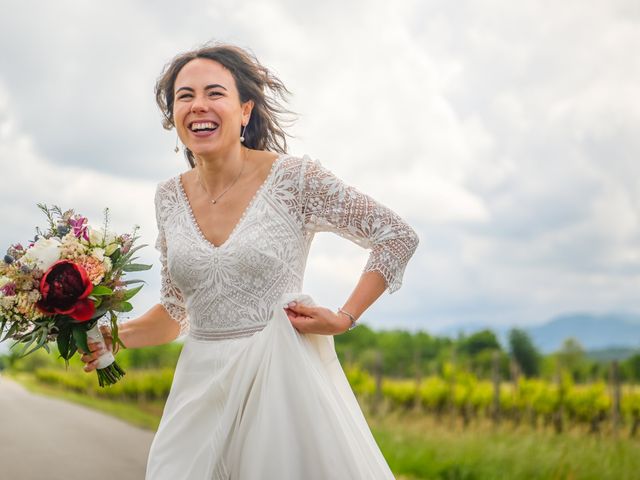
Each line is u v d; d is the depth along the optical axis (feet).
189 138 11.21
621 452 30.55
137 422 48.88
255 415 10.48
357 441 10.63
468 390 46.73
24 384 124.77
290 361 10.45
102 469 29.14
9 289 11.28
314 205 11.20
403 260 11.00
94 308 11.53
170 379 69.72
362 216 11.05
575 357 102.06
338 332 10.72
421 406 49.11
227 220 11.17
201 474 10.56
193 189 11.71
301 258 11.31
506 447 31.09
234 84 11.43
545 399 40.86
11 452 33.60
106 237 11.76
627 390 42.09
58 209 12.17
